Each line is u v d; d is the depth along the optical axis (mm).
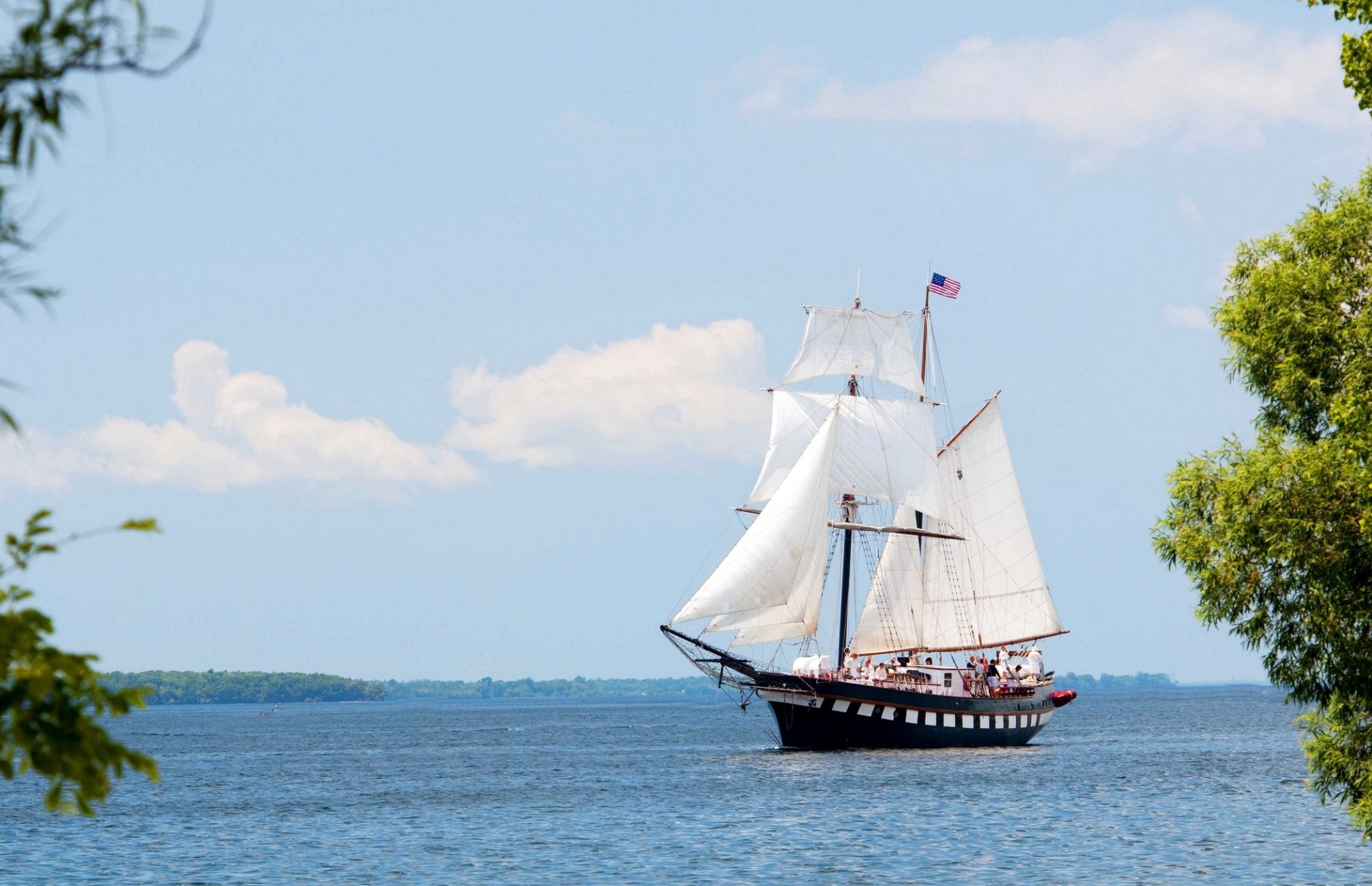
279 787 159750
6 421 13633
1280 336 59125
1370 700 57562
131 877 89688
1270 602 58344
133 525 16547
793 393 194625
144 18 14328
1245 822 109938
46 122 14609
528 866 92188
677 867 90500
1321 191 62281
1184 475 60438
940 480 193750
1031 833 104250
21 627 15914
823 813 117250
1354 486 54719
